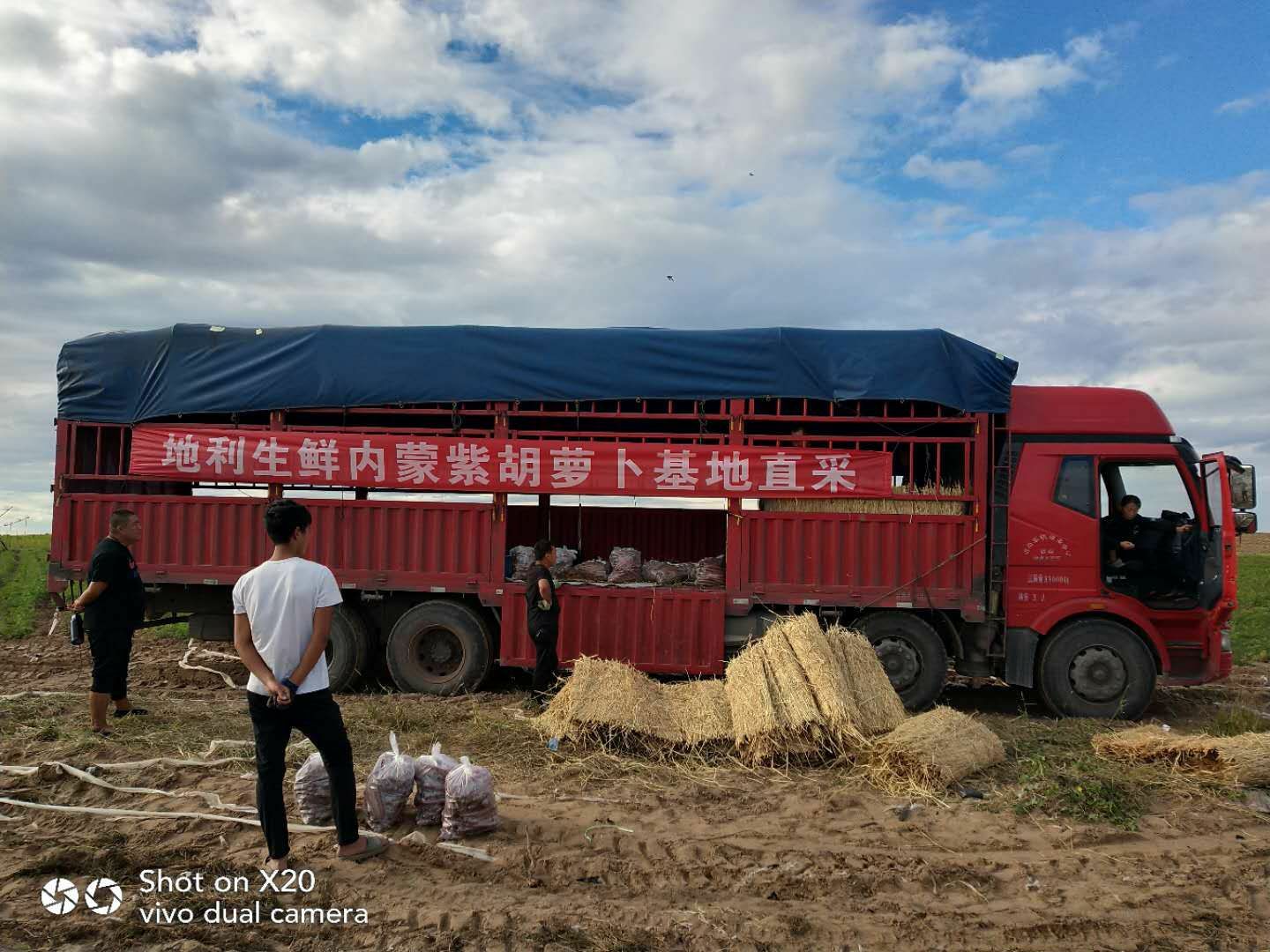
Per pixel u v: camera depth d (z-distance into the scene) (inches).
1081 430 338.3
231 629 366.6
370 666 374.9
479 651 352.8
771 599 338.6
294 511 177.2
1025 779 242.4
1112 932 162.9
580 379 345.7
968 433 343.9
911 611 341.7
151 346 366.9
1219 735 297.9
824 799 231.8
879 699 274.7
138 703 321.4
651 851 195.8
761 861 190.5
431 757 209.5
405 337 354.0
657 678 374.9
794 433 343.3
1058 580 331.3
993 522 334.6
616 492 342.0
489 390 348.8
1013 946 157.2
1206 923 166.4
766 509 345.4
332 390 354.3
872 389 334.3
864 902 173.5
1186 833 213.8
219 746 261.7
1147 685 326.6
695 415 345.1
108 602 278.7
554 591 324.2
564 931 158.2
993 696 375.2
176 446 358.0
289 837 195.2
